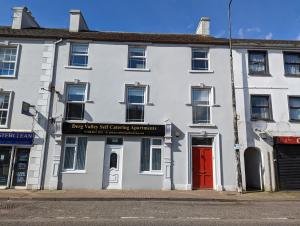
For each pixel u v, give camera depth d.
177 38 18.22
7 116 15.79
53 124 15.90
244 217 8.67
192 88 17.08
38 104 16.08
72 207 10.26
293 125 16.81
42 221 7.82
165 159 15.83
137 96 16.88
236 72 17.34
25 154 15.66
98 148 15.84
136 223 7.67
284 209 10.35
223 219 8.32
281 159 16.39
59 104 16.22
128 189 15.40
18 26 18.33
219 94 16.92
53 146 15.64
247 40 18.34
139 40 17.42
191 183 15.73
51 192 14.01
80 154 15.92
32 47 16.92
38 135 15.66
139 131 15.97
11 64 16.80
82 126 15.80
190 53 17.53
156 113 16.47
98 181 15.47
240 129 16.56
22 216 8.52
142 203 11.45
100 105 16.41
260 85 17.23
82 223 7.63
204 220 8.14
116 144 16.09
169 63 17.27
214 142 16.28
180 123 16.42
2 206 10.33
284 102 17.11
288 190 15.99
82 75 16.75
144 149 16.19
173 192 14.55
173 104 16.66
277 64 17.67
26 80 16.39
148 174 15.70
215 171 15.95
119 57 17.20
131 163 15.78
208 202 12.17
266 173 16.17
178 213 9.22
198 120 16.73
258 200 12.79
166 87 16.89
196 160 16.25
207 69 17.53
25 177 15.41
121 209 9.90
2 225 7.32
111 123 16.00
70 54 17.17
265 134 16.48
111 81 16.78
